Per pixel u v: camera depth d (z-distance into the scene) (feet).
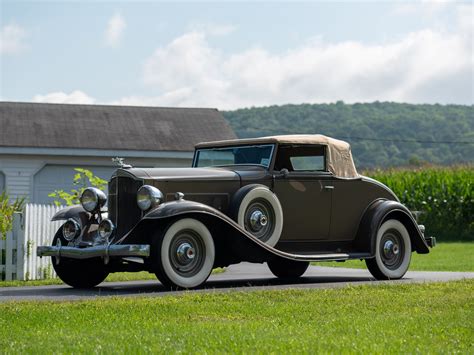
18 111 87.10
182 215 31.55
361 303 26.78
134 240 32.12
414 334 20.43
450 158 349.41
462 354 17.84
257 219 34.09
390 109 403.75
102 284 37.52
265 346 18.44
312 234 36.63
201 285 32.17
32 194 78.84
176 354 17.66
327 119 397.39
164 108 93.40
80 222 34.53
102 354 17.83
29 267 42.09
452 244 95.09
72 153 78.74
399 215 38.78
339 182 37.35
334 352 17.67
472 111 389.39
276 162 35.86
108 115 88.89
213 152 38.11
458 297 28.07
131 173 32.78
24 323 22.68
